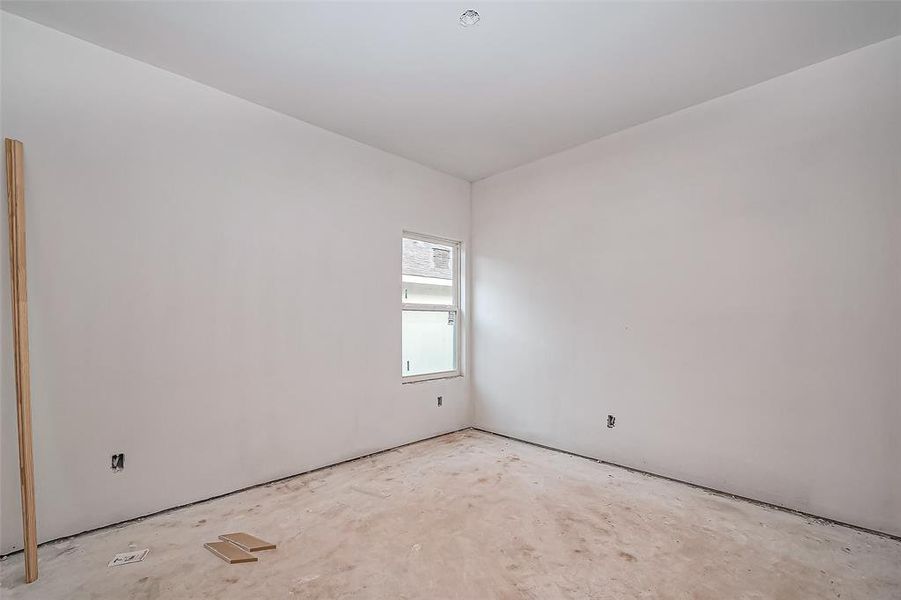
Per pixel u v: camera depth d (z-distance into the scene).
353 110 3.54
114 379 2.73
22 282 2.33
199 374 3.08
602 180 4.04
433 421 4.75
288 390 3.55
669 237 3.59
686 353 3.47
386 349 4.30
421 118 3.68
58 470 2.53
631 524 2.73
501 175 4.93
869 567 2.29
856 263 2.75
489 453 4.20
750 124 3.18
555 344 4.37
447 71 2.99
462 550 2.42
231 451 3.22
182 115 3.04
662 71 2.99
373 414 4.16
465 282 5.17
